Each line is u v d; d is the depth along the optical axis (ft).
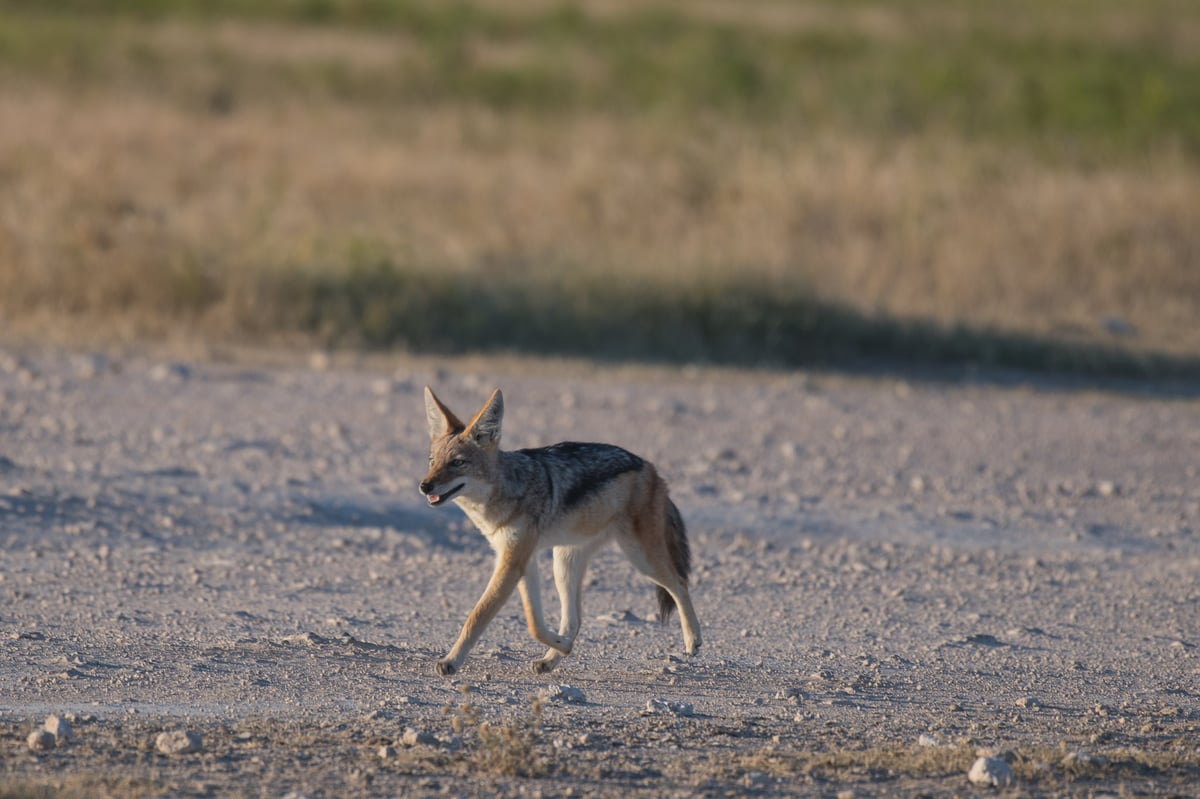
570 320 166.91
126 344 152.46
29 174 201.36
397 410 132.05
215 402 131.34
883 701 65.10
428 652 70.23
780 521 103.14
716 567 91.25
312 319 163.02
